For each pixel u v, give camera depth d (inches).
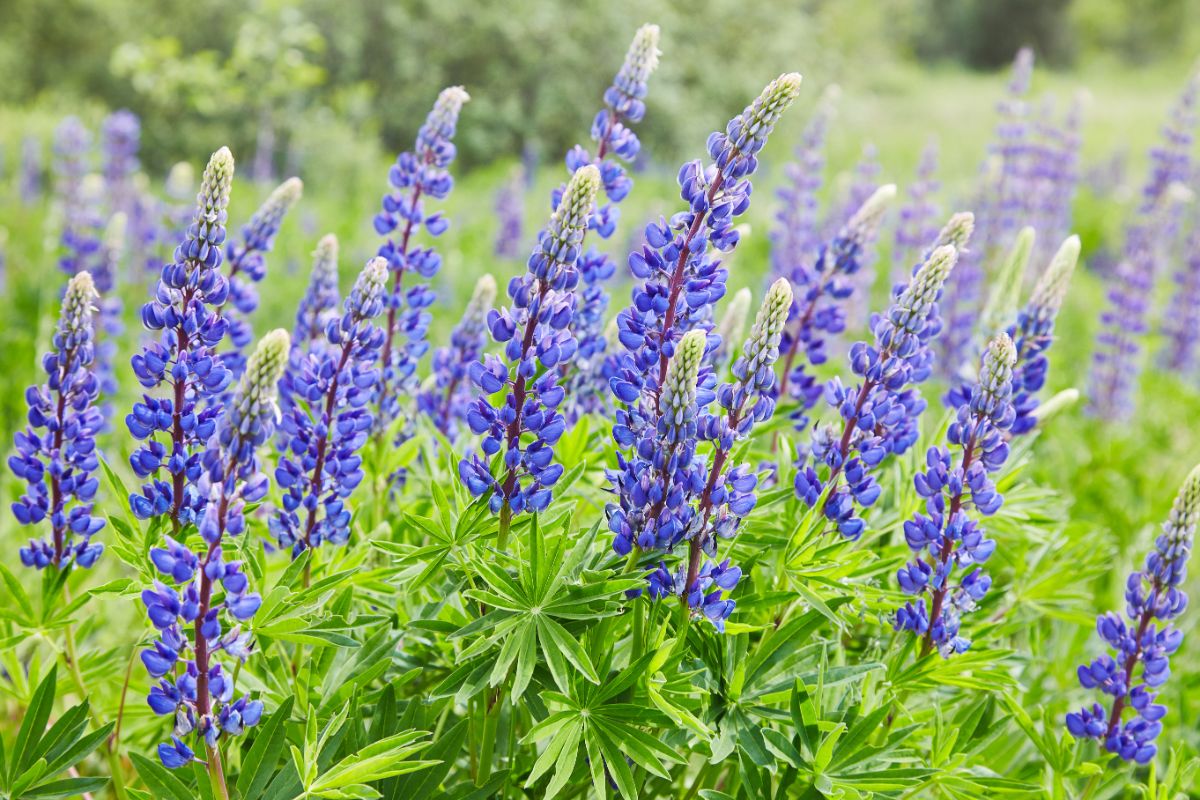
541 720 133.8
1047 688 206.4
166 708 118.2
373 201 732.7
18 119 812.6
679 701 135.4
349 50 1096.2
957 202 416.5
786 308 125.1
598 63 1135.0
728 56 1222.9
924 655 149.8
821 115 291.6
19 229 529.3
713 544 129.9
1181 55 2532.0
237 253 176.2
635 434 131.9
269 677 151.1
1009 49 2588.6
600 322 172.7
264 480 119.6
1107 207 778.8
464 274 519.2
